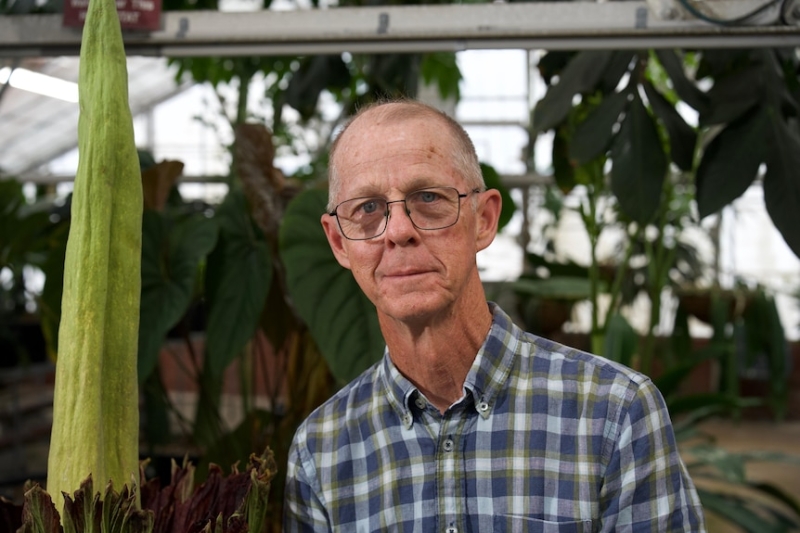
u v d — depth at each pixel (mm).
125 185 768
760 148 1428
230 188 2324
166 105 8984
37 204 2752
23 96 7422
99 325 736
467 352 836
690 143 1552
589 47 1305
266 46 1362
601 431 803
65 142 8789
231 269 1596
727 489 3568
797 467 4160
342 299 1429
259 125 1647
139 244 780
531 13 1276
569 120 1880
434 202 773
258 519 760
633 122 1554
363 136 791
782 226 1375
